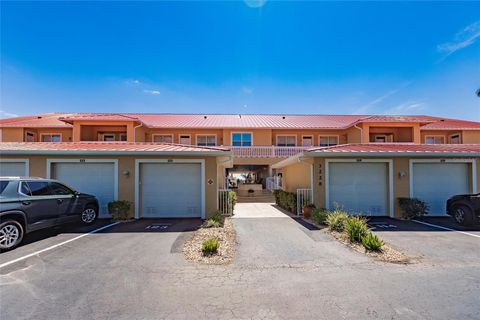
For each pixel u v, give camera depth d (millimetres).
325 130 23125
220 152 10109
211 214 10234
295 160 12109
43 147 10766
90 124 19500
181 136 22594
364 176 11125
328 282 4352
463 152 10453
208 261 5363
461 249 6258
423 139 22422
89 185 10625
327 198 10867
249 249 6270
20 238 6441
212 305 3586
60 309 3453
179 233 7852
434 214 11039
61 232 8000
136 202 10547
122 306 3541
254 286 4195
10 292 3955
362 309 3477
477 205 8797
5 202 6184
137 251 6023
